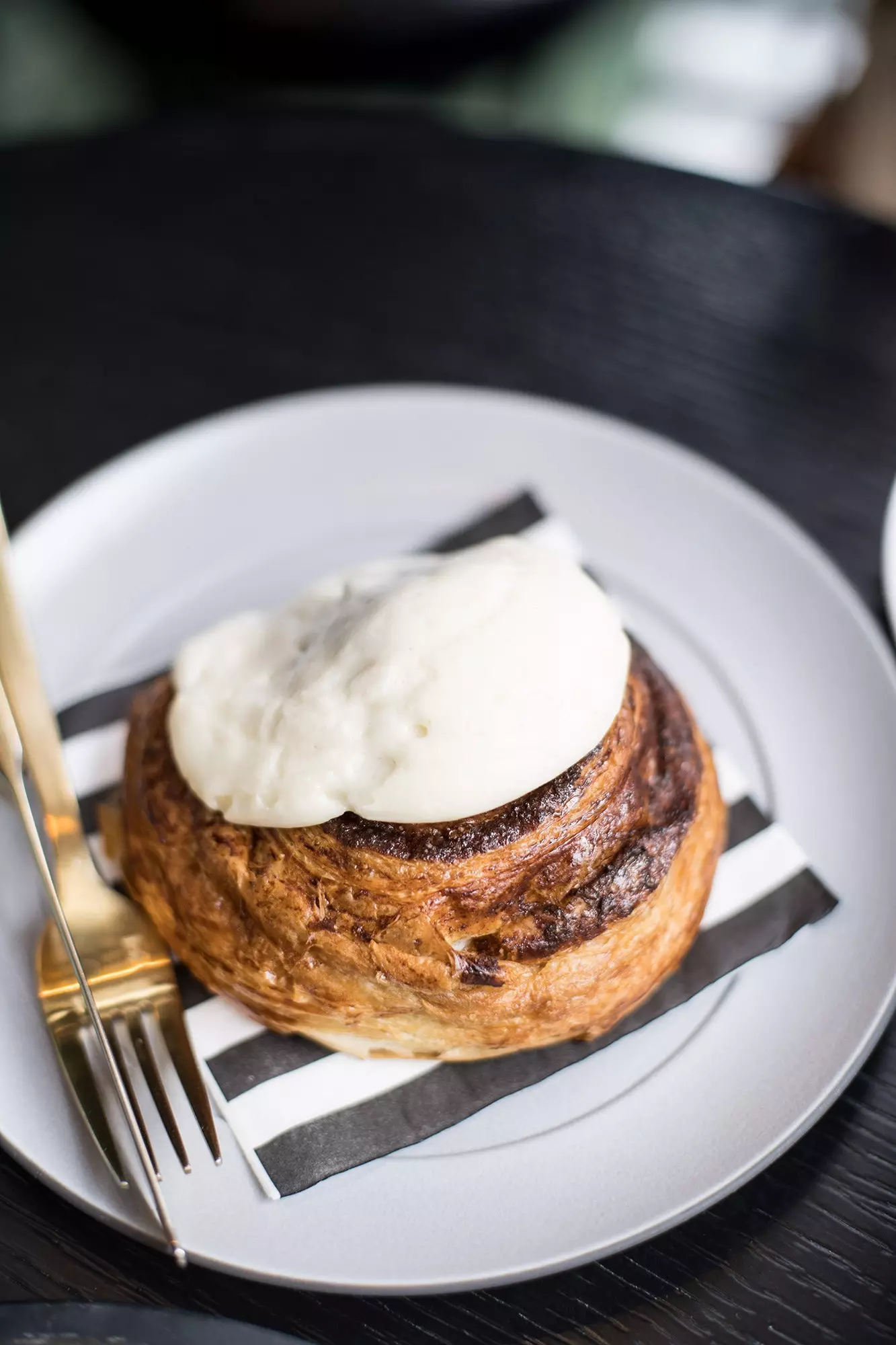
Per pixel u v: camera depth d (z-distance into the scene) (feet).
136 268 1.90
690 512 1.61
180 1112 1.30
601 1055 1.33
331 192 1.99
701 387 1.80
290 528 1.62
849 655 1.51
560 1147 1.28
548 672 1.30
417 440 1.66
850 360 1.82
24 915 1.38
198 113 2.08
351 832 1.30
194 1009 1.35
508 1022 1.31
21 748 1.32
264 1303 1.25
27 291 1.88
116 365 1.81
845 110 3.48
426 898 1.30
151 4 2.76
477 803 1.28
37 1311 1.17
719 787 1.42
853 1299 1.25
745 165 3.59
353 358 1.82
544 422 1.67
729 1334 1.24
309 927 1.31
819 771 1.46
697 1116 1.29
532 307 1.87
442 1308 1.25
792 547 1.57
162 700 1.43
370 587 1.41
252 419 1.66
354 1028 1.32
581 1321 1.24
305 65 2.83
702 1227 1.28
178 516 1.62
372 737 1.29
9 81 3.29
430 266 1.91
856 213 1.98
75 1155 1.27
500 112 3.16
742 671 1.52
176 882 1.36
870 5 3.81
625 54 3.63
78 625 1.56
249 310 1.86
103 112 3.27
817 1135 1.31
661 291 1.89
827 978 1.35
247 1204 1.26
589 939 1.31
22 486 1.70
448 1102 1.30
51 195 1.98
